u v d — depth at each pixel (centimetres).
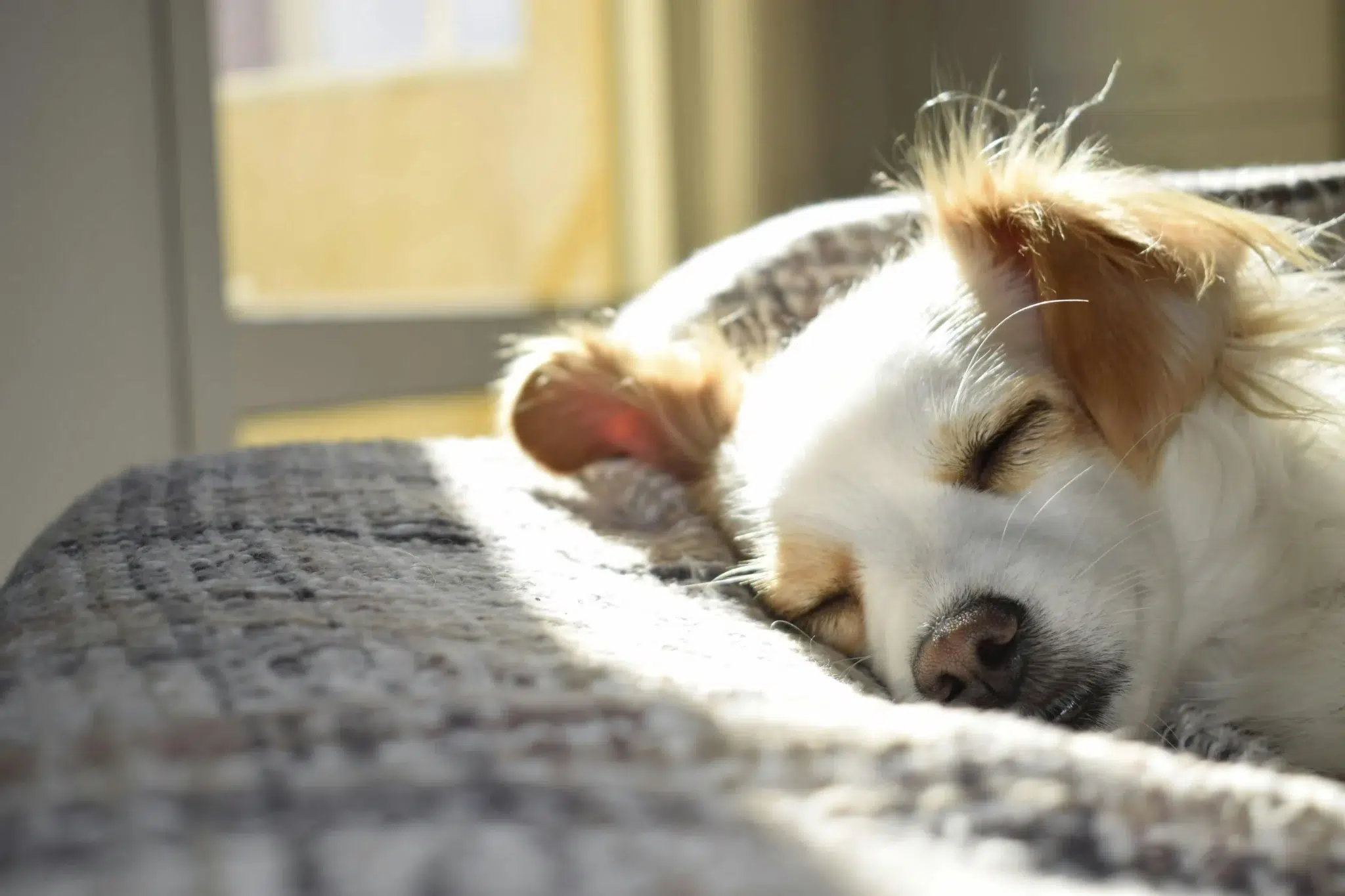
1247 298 40
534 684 25
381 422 73
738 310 48
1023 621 36
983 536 37
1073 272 38
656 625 30
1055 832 21
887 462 38
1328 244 45
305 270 87
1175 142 84
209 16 60
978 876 19
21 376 56
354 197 89
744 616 34
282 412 65
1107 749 24
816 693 27
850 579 38
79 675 24
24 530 57
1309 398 40
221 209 61
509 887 16
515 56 90
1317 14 84
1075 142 56
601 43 87
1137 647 37
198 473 37
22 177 56
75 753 19
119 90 58
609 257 88
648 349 47
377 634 27
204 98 60
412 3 91
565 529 37
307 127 87
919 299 41
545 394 45
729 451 43
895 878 18
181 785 18
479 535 34
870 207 49
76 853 16
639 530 40
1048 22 82
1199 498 39
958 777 22
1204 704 39
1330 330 40
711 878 17
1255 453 39
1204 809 22
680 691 26
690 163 83
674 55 83
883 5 83
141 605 28
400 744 20
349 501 35
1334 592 39
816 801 21
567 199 89
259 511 34
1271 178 47
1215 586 39
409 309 72
